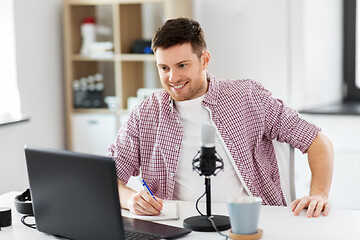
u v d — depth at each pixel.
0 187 3.71
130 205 2.00
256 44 4.41
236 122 2.21
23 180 4.01
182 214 1.96
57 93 4.49
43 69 4.30
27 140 4.07
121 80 4.39
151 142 2.28
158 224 1.80
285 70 4.33
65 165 1.62
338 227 1.76
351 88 4.66
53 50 4.43
